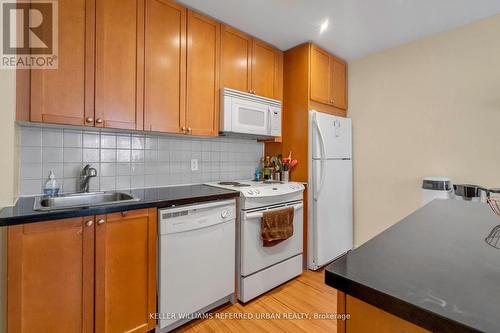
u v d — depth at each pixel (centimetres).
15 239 109
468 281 52
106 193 178
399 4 192
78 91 146
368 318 54
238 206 195
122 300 138
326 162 253
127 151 196
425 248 72
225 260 183
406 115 256
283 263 220
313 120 248
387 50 269
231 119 215
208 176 246
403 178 258
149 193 178
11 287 109
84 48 148
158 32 178
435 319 41
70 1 144
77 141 173
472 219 107
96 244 129
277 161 273
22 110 131
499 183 205
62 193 166
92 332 129
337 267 59
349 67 300
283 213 212
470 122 219
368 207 283
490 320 39
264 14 206
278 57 266
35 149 158
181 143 227
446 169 231
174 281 156
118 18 160
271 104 249
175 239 156
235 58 226
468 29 220
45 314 117
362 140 289
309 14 206
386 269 58
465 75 221
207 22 207
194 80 198
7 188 127
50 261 117
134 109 167
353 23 220
